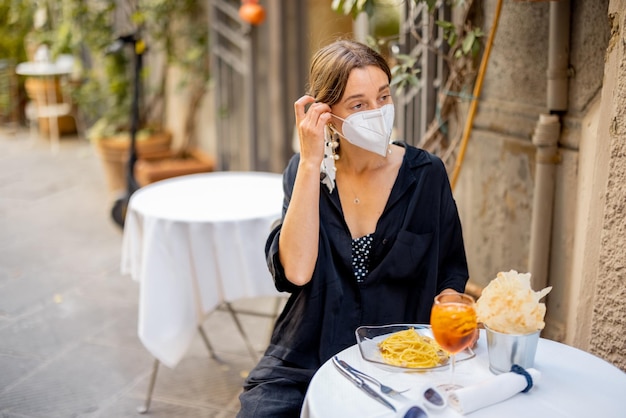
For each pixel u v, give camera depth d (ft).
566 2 8.63
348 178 7.30
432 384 5.72
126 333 13.14
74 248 17.63
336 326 7.13
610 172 7.72
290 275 6.86
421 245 7.15
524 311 5.66
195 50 20.44
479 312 5.81
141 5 21.45
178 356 10.10
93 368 11.87
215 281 10.16
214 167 20.77
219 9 18.76
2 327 13.46
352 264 7.12
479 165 10.62
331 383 5.84
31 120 30.42
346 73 6.75
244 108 19.21
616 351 8.00
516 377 5.53
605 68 7.81
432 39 10.96
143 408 10.54
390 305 7.19
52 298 14.74
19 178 24.31
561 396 5.55
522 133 9.73
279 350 7.26
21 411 10.60
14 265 16.61
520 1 9.33
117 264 16.55
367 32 16.33
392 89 13.32
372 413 5.40
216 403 10.75
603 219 7.90
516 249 10.15
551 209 9.37
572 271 9.24
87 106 23.63
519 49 9.57
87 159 26.68
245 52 17.70
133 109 18.22
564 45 8.75
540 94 9.36
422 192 7.27
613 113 7.59
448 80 10.82
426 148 11.19
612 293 7.91
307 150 6.83
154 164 20.88
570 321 9.36
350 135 6.82
